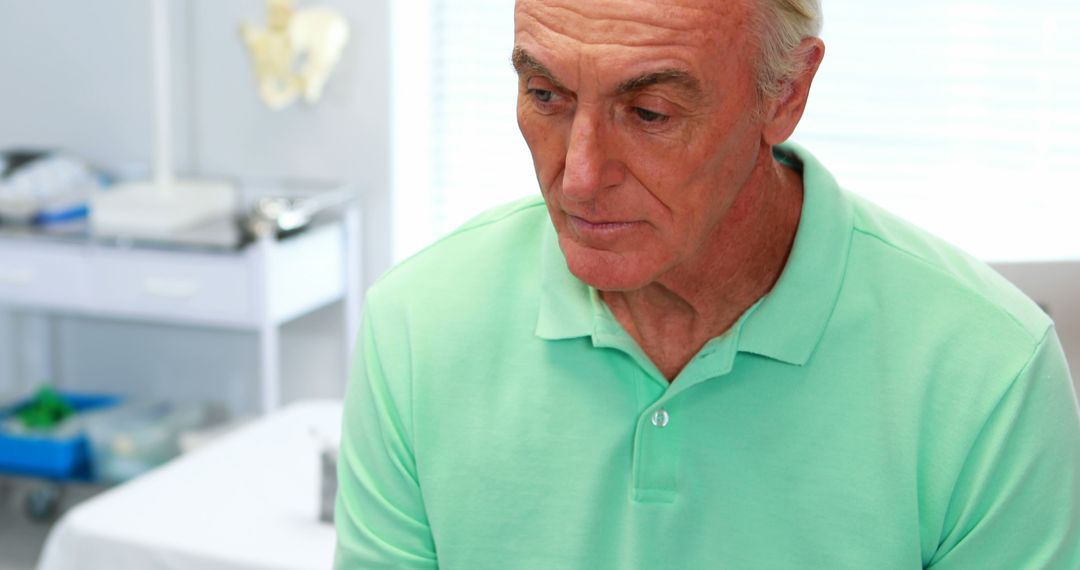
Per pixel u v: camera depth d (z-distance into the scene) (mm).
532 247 1095
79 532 1865
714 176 868
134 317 3416
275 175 3443
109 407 3385
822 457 986
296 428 2301
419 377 1072
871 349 989
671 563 1009
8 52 3562
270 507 1943
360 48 3334
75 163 3432
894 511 972
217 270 3029
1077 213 3213
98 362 3699
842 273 999
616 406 1021
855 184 3281
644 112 832
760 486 994
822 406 989
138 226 3104
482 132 3455
